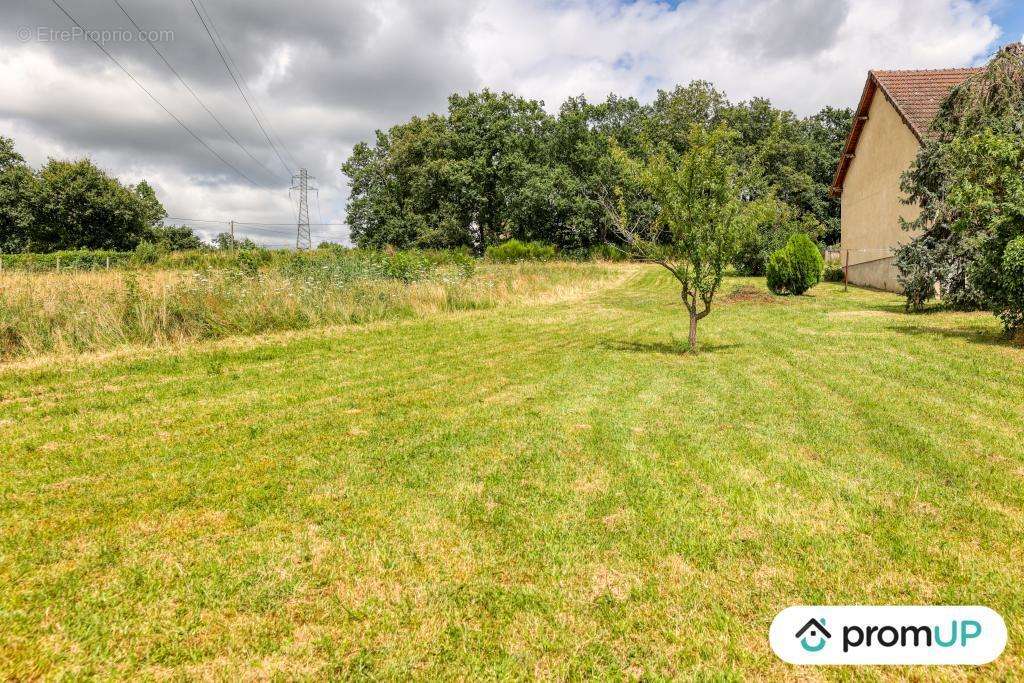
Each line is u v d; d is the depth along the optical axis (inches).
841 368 289.7
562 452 181.5
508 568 118.3
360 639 97.3
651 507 143.1
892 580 111.7
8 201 1806.1
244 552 124.3
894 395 237.0
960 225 409.1
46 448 190.1
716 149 320.8
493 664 91.7
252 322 441.7
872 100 831.7
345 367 318.0
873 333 400.5
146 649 95.0
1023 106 482.6
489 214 2030.0
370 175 2170.3
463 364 322.3
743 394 246.4
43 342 358.6
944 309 512.7
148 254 1214.3
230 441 196.1
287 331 447.8
